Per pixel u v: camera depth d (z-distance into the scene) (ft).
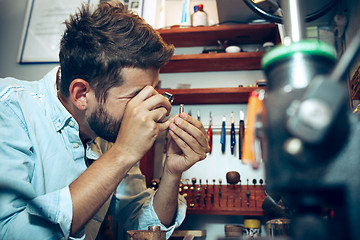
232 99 6.17
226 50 6.21
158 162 6.34
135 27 3.13
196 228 5.80
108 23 3.13
